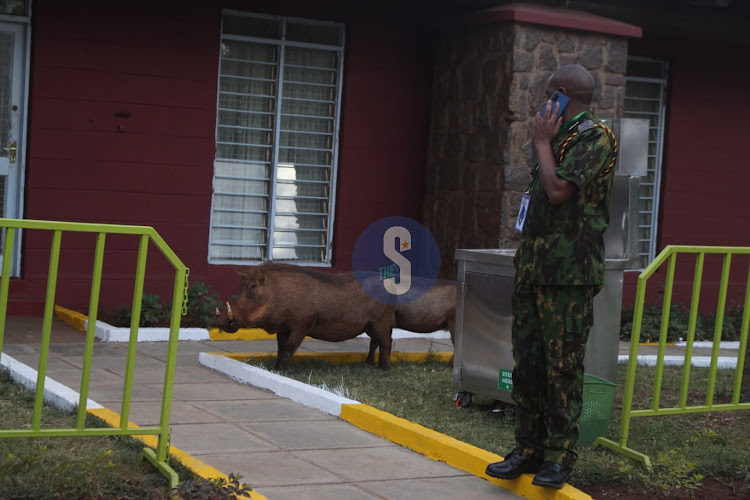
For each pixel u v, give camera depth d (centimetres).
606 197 432
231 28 974
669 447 537
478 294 590
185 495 384
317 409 590
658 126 1165
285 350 691
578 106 431
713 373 549
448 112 1018
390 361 748
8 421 498
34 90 887
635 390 704
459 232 993
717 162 1191
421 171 1060
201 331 840
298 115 1014
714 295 1194
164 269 948
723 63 1185
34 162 891
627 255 562
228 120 987
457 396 607
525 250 437
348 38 1019
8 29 884
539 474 429
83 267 914
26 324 845
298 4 989
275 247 1016
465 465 479
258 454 484
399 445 521
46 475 400
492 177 947
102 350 753
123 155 924
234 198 996
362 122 1029
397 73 1041
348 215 1032
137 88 926
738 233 1207
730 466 491
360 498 425
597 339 543
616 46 970
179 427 527
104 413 521
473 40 979
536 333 440
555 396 430
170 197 946
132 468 431
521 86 926
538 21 921
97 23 905
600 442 520
